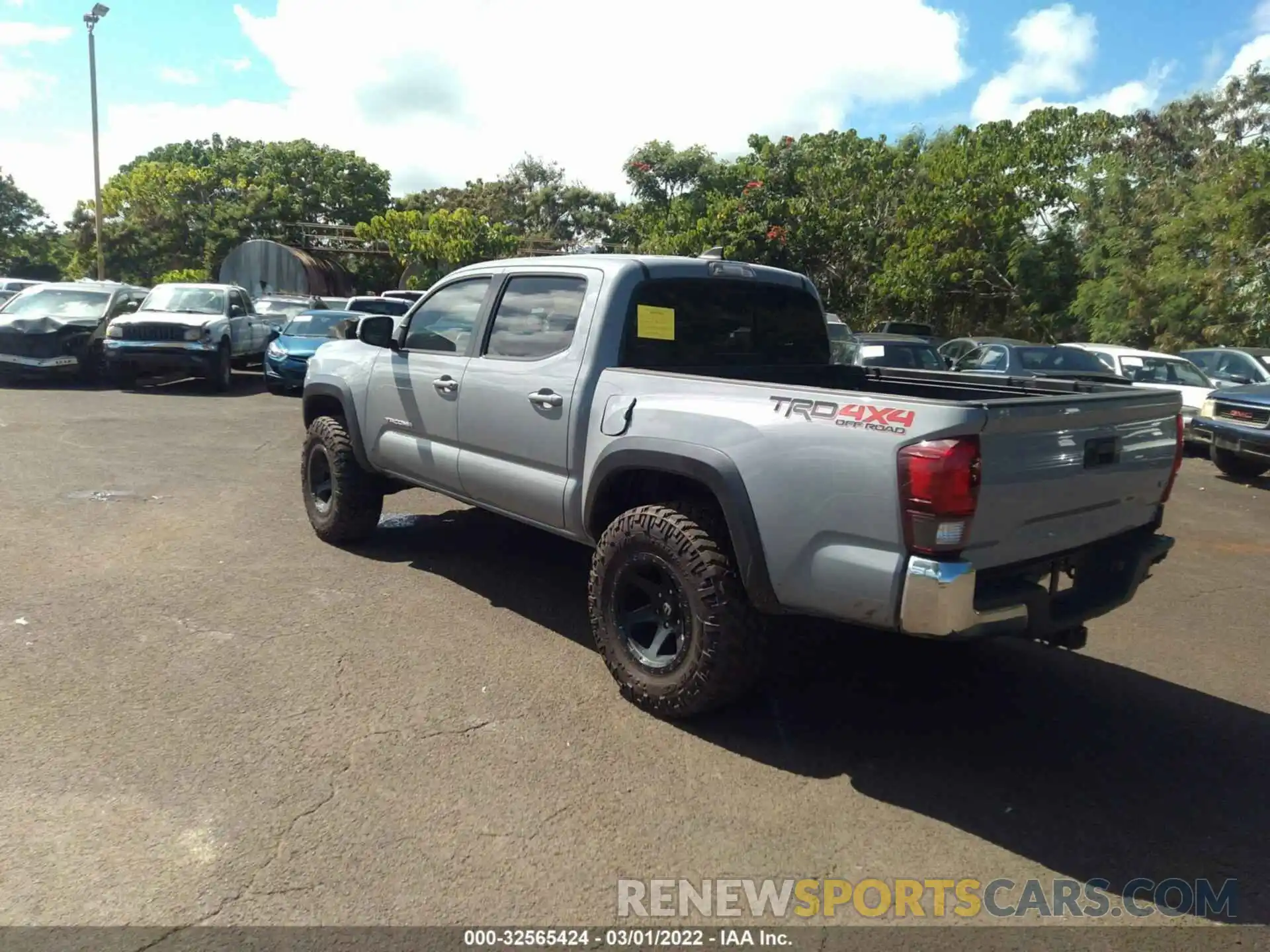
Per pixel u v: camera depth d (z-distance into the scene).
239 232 36.47
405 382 5.61
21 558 5.91
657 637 4.09
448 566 6.17
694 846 3.17
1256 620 5.97
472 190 45.38
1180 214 21.12
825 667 4.81
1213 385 13.62
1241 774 3.85
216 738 3.73
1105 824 3.42
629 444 4.09
